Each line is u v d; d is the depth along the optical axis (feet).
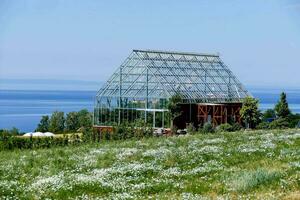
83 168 100.17
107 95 280.51
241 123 295.48
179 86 276.62
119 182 82.74
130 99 273.33
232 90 304.91
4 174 95.40
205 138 154.92
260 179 77.10
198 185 78.43
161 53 288.92
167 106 260.42
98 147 140.87
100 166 101.71
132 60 276.21
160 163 101.81
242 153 112.78
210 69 304.30
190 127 244.01
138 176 89.20
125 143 147.23
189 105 275.80
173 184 80.07
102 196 73.46
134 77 273.95
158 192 76.54
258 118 288.51
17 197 73.10
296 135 152.15
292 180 76.59
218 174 87.20
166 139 155.53
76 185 80.07
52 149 144.97
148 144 140.46
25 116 644.27
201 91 287.89
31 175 93.76
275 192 70.49
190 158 106.63
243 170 87.81
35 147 173.27
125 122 256.11
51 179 84.79
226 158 105.81
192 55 303.48
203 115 278.46
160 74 273.75
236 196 69.15
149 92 267.39
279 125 272.92
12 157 126.82
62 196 74.59
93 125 283.79
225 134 169.27
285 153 109.50
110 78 280.31
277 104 288.92
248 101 287.89
